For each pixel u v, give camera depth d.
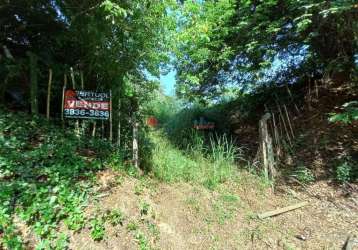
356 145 6.60
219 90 8.95
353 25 6.32
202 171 6.21
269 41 7.36
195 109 9.86
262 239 4.68
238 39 7.73
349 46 7.35
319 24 6.77
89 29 5.49
